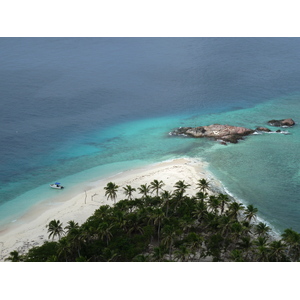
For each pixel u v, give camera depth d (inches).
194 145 6190.9
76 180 5108.3
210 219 3447.3
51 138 6643.7
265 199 4392.2
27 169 5482.3
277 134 6535.4
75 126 7214.6
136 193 4554.6
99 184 4933.6
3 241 3683.6
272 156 5620.1
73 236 3021.7
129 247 3164.4
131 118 7662.4
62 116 7701.8
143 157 5816.9
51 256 2994.6
